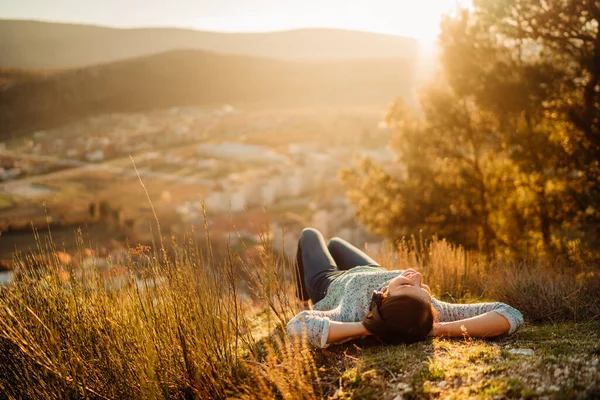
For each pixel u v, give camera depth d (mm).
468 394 1641
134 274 2254
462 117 10016
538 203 8797
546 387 1540
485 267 4383
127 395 2049
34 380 2133
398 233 10953
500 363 1821
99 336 2119
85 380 2029
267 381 2049
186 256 2293
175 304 2184
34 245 2268
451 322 2264
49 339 2061
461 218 10047
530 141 8273
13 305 2225
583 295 3016
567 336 2238
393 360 2012
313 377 2070
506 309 2283
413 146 10859
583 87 7738
